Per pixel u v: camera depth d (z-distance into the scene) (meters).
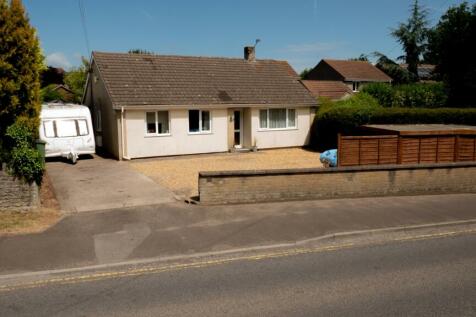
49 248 8.05
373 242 8.91
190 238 8.71
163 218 10.06
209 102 22.73
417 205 11.62
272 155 22.69
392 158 16.05
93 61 23.95
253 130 24.44
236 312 5.73
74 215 10.25
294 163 19.97
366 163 15.80
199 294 6.30
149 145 21.45
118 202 11.61
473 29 31.52
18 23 11.08
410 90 30.70
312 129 26.28
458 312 5.72
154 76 23.03
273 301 6.06
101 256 7.69
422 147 16.33
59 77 50.44
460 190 13.96
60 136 19.61
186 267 7.43
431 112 22.89
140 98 21.16
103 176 15.94
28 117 11.43
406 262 7.69
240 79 25.47
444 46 33.09
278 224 9.69
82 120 20.23
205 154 22.97
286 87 26.27
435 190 13.66
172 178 15.63
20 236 8.67
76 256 7.67
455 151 16.66
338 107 24.42
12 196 10.30
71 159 19.44
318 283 6.70
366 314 5.67
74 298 6.19
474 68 31.16
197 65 25.27
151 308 5.86
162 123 21.92
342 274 7.09
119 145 20.67
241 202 11.56
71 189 13.41
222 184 11.39
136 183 14.52
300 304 5.96
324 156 17.25
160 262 7.56
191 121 22.73
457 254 8.16
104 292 6.39
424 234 9.50
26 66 11.21
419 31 54.84
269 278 6.92
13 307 5.91
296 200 11.97
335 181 12.47
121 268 7.34
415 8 55.47
